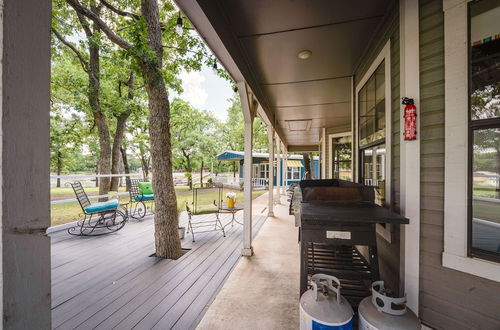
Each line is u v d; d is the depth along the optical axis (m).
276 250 3.30
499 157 1.28
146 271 2.59
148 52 2.74
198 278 2.43
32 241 0.47
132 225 4.70
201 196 10.16
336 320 1.24
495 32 1.21
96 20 2.79
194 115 14.55
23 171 0.45
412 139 1.49
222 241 3.70
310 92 3.68
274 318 1.79
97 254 3.09
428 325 1.42
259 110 3.91
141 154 15.01
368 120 2.51
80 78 7.34
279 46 2.30
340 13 1.80
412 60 1.50
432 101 1.43
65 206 8.09
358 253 2.28
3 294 0.43
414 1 1.50
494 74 1.23
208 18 1.53
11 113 0.43
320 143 7.86
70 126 10.75
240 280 2.39
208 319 1.77
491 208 1.27
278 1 1.67
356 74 2.89
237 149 18.55
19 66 0.44
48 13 0.50
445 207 1.36
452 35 1.33
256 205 7.63
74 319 1.76
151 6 3.07
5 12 0.42
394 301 1.22
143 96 8.88
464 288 1.29
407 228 1.52
